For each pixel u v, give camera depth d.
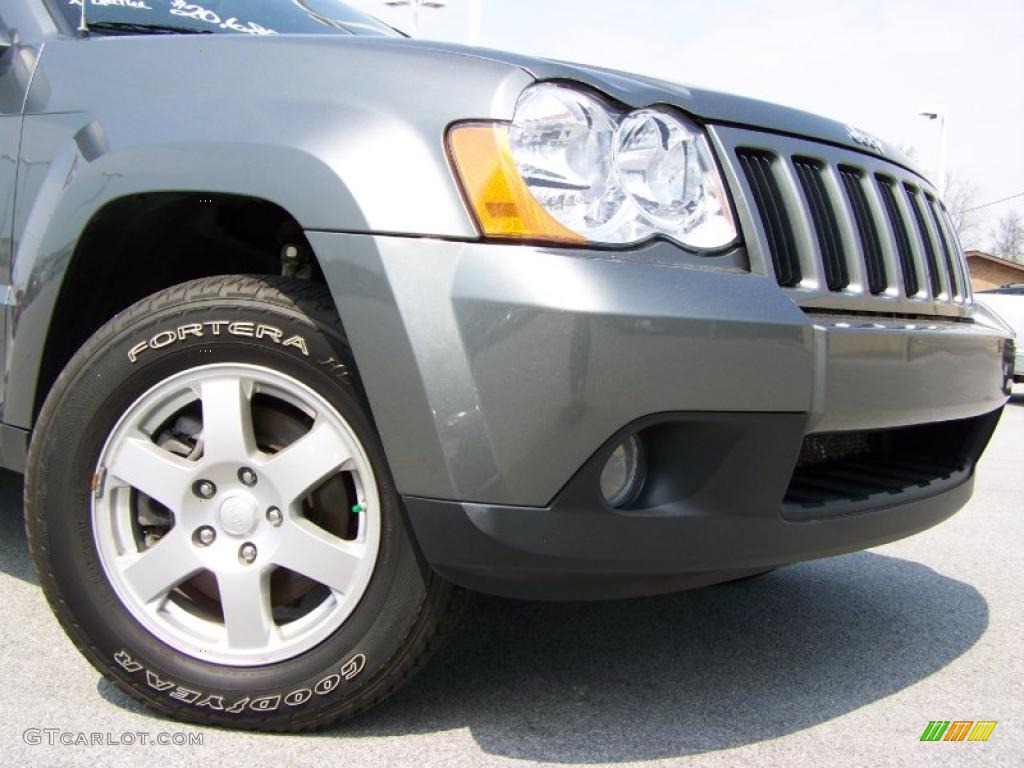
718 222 1.86
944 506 2.34
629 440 1.81
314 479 1.87
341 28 3.09
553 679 2.26
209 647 1.95
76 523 1.99
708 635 2.62
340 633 1.87
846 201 2.17
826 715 2.13
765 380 1.77
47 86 2.26
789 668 2.40
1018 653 2.56
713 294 1.74
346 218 1.74
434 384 1.69
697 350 1.70
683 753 1.92
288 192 1.79
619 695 2.19
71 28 2.46
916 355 2.07
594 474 1.70
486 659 2.37
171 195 1.96
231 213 2.24
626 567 1.76
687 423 1.78
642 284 1.69
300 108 1.84
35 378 2.20
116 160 1.99
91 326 2.28
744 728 2.05
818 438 2.30
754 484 1.81
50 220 2.11
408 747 1.90
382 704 2.08
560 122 1.74
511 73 1.77
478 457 1.68
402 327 1.70
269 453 1.95
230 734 1.93
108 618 1.97
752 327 1.75
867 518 2.06
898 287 2.28
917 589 3.14
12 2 2.46
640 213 1.76
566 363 1.64
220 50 2.01
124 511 2.01
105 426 1.97
